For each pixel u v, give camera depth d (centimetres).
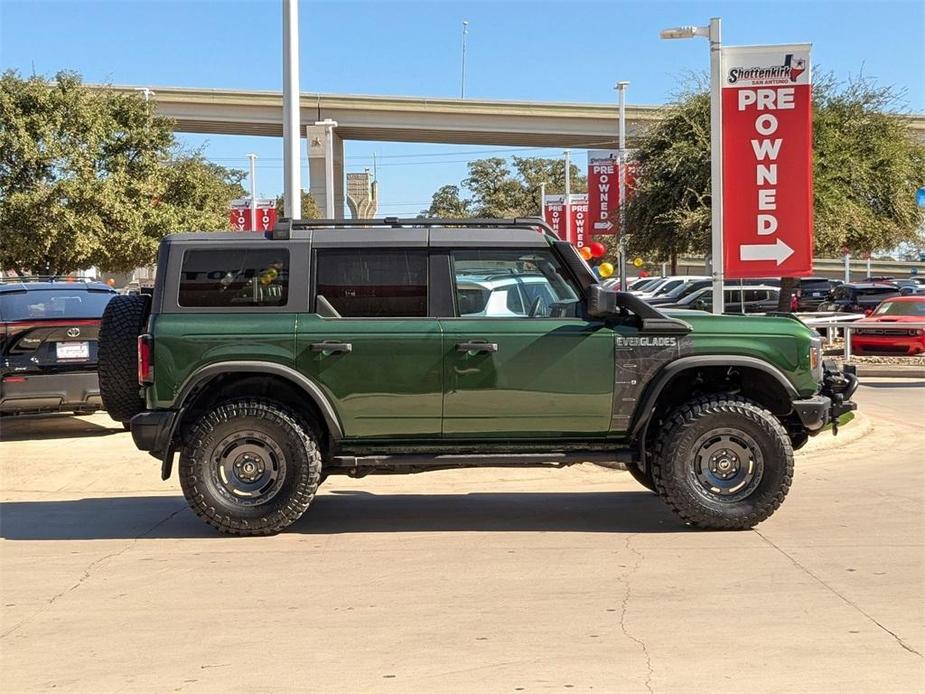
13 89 2691
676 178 2181
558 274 709
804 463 985
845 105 2034
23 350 1082
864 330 1947
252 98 5856
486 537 709
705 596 552
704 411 689
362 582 594
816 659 450
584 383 695
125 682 438
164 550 684
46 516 806
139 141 2844
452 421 700
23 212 2625
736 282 2638
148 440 684
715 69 1115
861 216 1988
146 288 799
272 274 699
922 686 417
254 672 446
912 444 1093
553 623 510
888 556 632
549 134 5916
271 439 693
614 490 889
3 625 523
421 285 700
